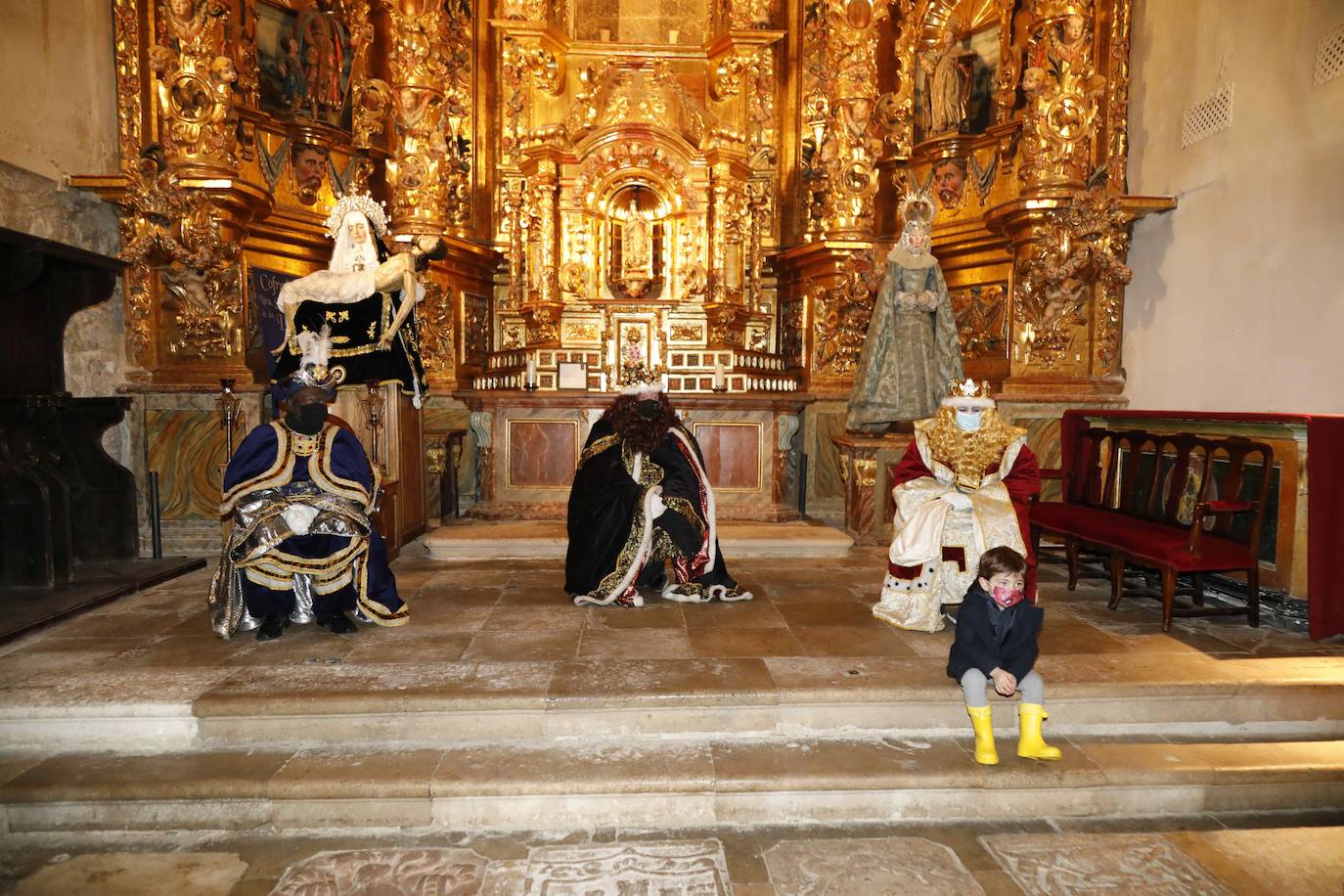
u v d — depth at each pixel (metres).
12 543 5.43
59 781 3.37
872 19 8.33
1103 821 3.50
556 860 3.16
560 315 9.30
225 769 3.47
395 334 5.99
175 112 6.54
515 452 8.05
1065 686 3.92
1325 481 4.60
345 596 4.70
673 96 9.52
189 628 4.78
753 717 3.81
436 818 3.38
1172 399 6.88
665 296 9.52
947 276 8.73
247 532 4.48
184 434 6.74
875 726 3.86
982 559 3.65
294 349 5.73
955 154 8.49
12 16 5.86
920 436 5.12
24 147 5.95
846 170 8.46
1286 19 5.76
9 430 5.46
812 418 8.74
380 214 6.05
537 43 9.45
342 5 8.28
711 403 7.77
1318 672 4.11
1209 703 3.97
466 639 4.58
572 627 4.82
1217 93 6.42
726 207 9.20
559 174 9.20
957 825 3.45
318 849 3.23
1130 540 5.11
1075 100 7.08
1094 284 7.48
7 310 5.82
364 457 4.76
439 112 8.41
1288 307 5.70
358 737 3.71
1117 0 7.39
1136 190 7.41
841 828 3.42
